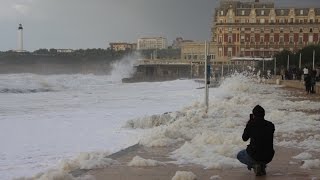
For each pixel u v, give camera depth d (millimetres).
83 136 21891
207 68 26406
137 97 56625
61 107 40594
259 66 129000
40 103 45812
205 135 15320
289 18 168750
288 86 60156
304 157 12508
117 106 41438
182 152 13406
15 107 40375
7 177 13039
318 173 10523
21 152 17688
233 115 23953
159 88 87562
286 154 13141
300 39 167375
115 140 20375
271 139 10125
